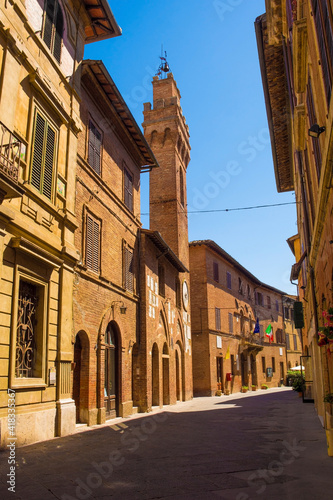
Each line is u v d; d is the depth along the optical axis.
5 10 10.23
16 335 10.14
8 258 9.79
